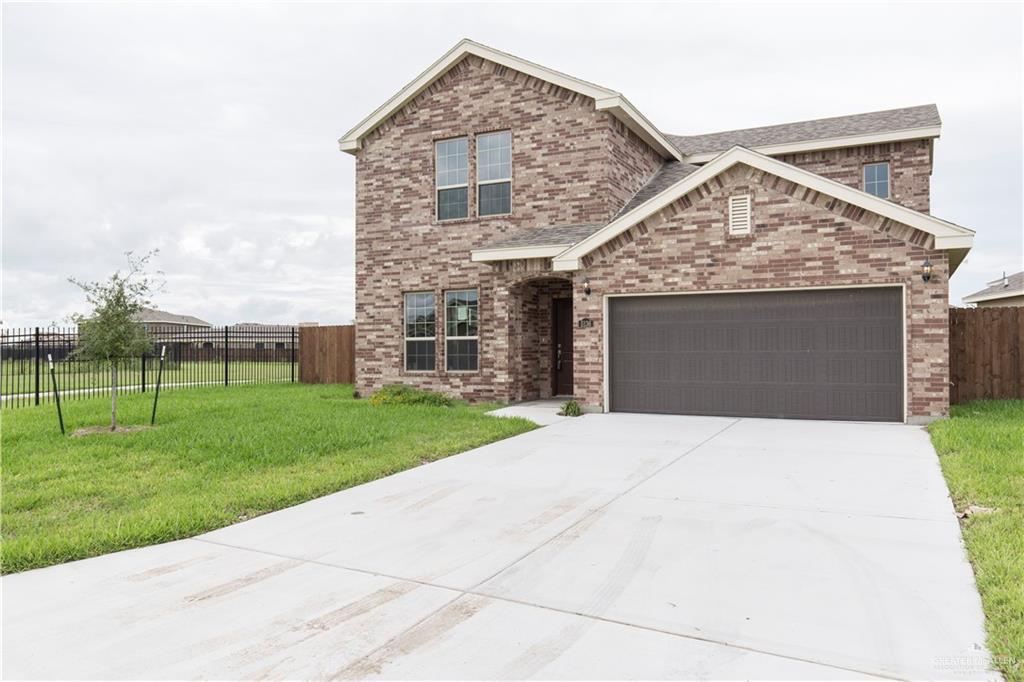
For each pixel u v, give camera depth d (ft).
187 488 24.54
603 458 29.63
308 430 35.65
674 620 13.04
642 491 23.54
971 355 44.52
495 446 33.04
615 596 14.32
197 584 15.48
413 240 56.44
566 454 30.71
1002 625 12.23
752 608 13.52
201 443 32.14
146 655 11.90
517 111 52.54
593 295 45.01
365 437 33.58
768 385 40.93
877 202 36.96
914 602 13.64
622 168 52.85
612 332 45.16
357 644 12.23
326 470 27.25
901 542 17.42
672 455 29.99
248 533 19.58
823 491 22.95
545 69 50.80
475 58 54.03
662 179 57.11
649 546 17.58
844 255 38.24
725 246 41.09
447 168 55.72
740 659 11.39
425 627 12.94
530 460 29.50
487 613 13.56
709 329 42.47
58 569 16.67
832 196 38.22
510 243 49.08
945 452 28.30
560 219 51.13
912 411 37.04
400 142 57.11
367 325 58.39
